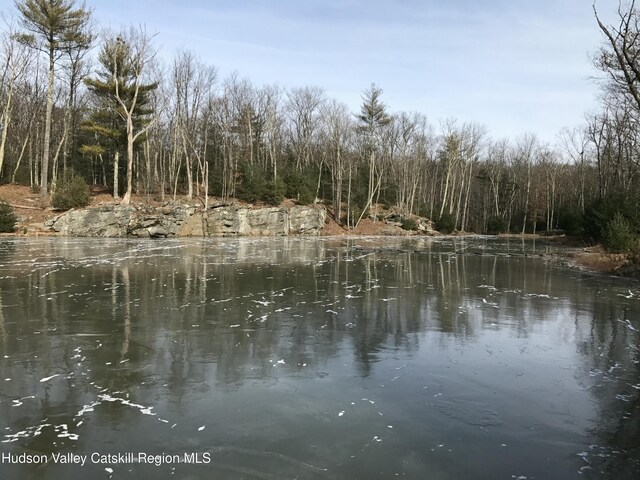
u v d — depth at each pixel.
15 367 7.19
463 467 4.64
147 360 7.61
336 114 59.66
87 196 35.41
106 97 39.34
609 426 5.58
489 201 76.19
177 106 44.16
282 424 5.49
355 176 58.50
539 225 68.31
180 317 10.44
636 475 4.55
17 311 10.72
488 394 6.49
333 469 4.56
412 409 5.97
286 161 62.41
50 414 5.65
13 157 45.69
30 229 32.00
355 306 12.02
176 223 37.47
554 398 6.39
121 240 31.67
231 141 48.25
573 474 4.55
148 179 40.62
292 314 10.98
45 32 34.75
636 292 14.69
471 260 24.62
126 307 11.30
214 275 16.66
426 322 10.48
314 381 6.86
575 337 9.42
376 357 7.99
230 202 43.75
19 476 4.37
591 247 31.86
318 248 30.25
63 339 8.62
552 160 68.75
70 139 46.78
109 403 5.98
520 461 4.77
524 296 13.84
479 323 10.46
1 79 38.34
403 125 65.44
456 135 64.56
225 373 7.11
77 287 13.72
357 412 5.86
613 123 44.91
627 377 7.22
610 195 34.25
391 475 4.47
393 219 56.03
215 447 4.95
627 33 15.86
